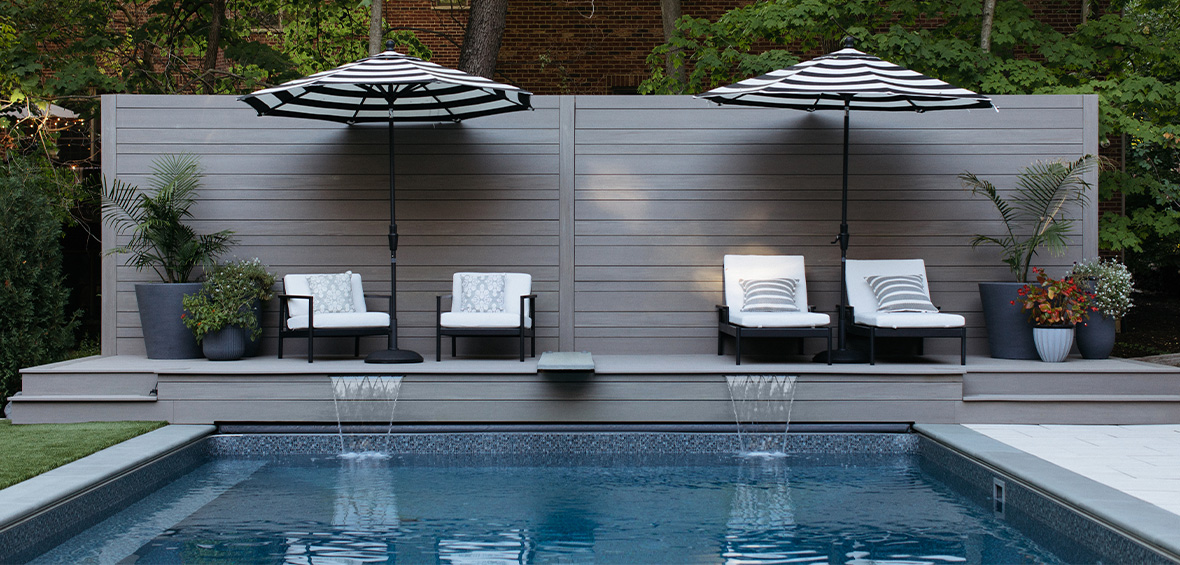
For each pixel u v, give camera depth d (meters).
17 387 5.57
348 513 3.57
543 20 12.09
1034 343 5.90
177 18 10.02
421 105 5.97
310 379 5.13
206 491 4.01
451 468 4.59
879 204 6.50
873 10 9.55
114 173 6.38
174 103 6.41
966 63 8.74
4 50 8.83
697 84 10.51
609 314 6.49
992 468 3.92
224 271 5.88
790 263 6.30
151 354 5.91
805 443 5.07
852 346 6.52
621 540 3.16
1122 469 3.81
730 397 5.20
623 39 12.05
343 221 6.46
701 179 6.50
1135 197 10.77
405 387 5.17
